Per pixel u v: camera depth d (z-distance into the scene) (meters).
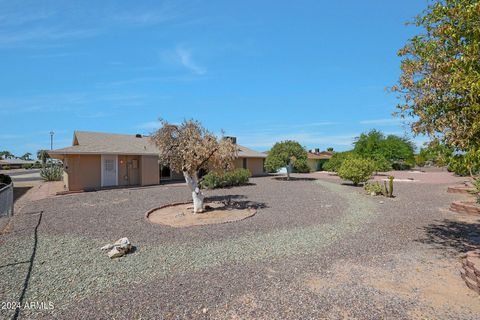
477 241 6.97
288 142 26.89
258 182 24.22
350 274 5.06
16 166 77.56
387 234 7.65
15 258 5.95
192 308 3.95
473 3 4.53
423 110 5.45
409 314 3.76
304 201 13.46
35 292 4.47
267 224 8.83
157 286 4.64
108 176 20.12
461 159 4.69
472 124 4.38
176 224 8.99
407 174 36.09
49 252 6.32
